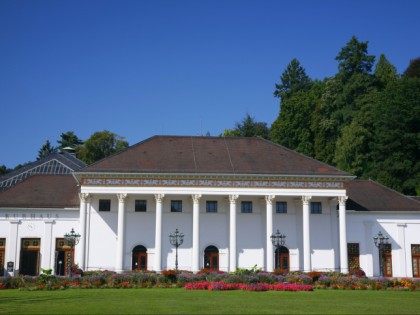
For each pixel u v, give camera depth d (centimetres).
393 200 6869
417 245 6656
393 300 3431
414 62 10931
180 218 6359
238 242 6369
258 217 6444
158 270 5897
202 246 6325
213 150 6675
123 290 4050
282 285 4169
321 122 10131
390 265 6569
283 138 10769
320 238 6456
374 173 8788
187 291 3956
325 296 3641
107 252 6209
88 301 3134
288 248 6425
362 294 3869
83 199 5975
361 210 6631
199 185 6081
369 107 9319
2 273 6153
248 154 6625
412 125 8812
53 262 6203
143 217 6341
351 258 6544
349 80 9938
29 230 6259
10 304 2988
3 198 6391
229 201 6191
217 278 4516
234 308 2803
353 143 8981
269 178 6147
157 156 6397
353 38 10094
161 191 6041
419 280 4850
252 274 4759
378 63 11156
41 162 8475
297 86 12669
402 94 8850
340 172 6247
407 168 8594
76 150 12719
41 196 6488
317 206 6544
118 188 6012
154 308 2764
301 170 6272
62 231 6281
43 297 3434
